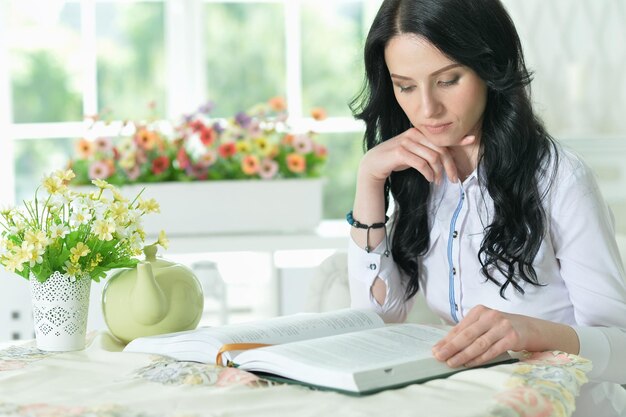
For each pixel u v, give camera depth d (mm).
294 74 4652
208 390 1426
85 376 1546
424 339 1610
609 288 1817
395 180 2051
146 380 1499
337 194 4898
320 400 1345
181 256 3945
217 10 4531
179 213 3693
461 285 1996
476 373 1438
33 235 1713
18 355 1735
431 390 1376
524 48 4566
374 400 1336
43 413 1319
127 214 1824
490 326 1548
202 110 3902
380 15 1792
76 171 3674
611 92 4637
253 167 3742
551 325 1628
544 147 1874
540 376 1423
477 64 1740
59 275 1753
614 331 1729
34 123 4363
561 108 4605
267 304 3891
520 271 1869
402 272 2094
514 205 1859
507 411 1288
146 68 4465
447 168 1896
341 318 1777
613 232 1912
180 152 3725
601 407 1842
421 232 2045
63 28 4367
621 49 4617
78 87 4395
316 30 4688
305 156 3879
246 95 4602
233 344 1569
